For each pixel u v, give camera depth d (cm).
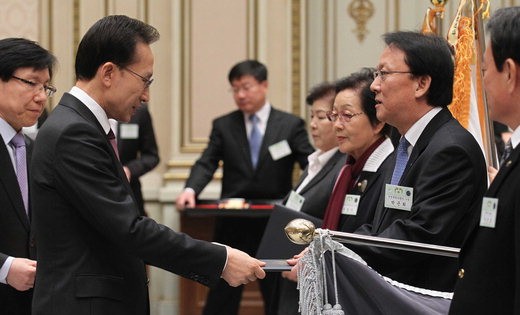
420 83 299
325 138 413
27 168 347
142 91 288
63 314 271
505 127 563
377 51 735
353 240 276
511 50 222
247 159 606
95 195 271
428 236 285
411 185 298
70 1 715
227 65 711
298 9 713
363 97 347
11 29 716
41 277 278
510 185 218
